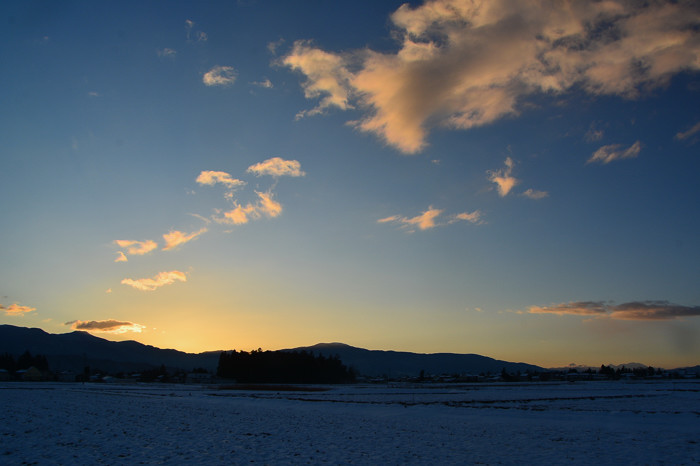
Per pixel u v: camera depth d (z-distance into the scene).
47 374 183.62
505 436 30.75
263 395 82.38
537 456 23.59
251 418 39.66
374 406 56.88
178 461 20.73
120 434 28.38
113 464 19.80
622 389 113.06
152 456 21.69
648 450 25.38
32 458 20.72
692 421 40.06
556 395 86.75
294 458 22.14
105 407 47.06
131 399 60.88
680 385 143.00
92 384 130.12
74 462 20.06
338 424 36.62
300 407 53.47
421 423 38.12
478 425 36.97
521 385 158.75
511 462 22.08
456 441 28.50
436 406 57.84
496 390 114.50
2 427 30.11
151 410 44.91
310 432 31.53
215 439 27.23
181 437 27.69
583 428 35.06
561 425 36.97
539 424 37.72
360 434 31.02
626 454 24.17
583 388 122.62
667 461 22.39
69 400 55.97
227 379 187.00
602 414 46.78
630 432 32.78
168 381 180.88
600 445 27.08
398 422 38.81
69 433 28.28
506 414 46.97
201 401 60.12
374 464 21.20
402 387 146.25
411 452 24.42
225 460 21.23
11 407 44.62
